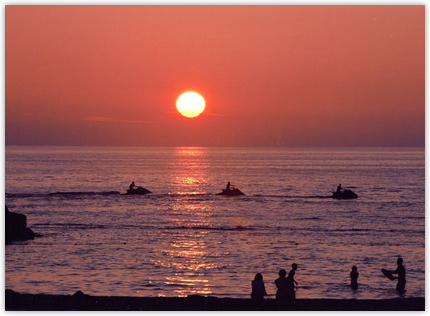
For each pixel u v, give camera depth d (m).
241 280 49.06
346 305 36.66
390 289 46.22
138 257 59.03
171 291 44.94
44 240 70.06
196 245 67.38
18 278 48.75
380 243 70.12
